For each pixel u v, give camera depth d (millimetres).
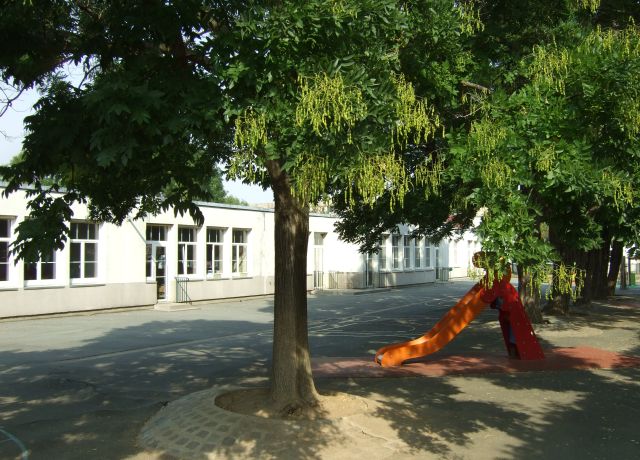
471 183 5992
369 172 4352
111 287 22406
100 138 4723
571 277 4734
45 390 9141
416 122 4883
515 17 7918
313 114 4148
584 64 5285
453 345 13297
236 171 4914
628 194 4797
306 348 6953
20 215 19359
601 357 11430
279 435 5871
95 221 7988
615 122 5246
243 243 29328
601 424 6922
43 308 20047
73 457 5961
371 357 11891
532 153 4938
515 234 4613
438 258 45938
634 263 55938
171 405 7145
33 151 5625
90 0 6996
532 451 5953
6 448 6250
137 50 6176
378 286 36969
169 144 5262
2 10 5832
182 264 26000
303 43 4832
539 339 13820
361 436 6070
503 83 8070
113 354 12758
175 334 16234
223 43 4961
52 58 6648
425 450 5914
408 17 6164
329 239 34906
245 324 18781
